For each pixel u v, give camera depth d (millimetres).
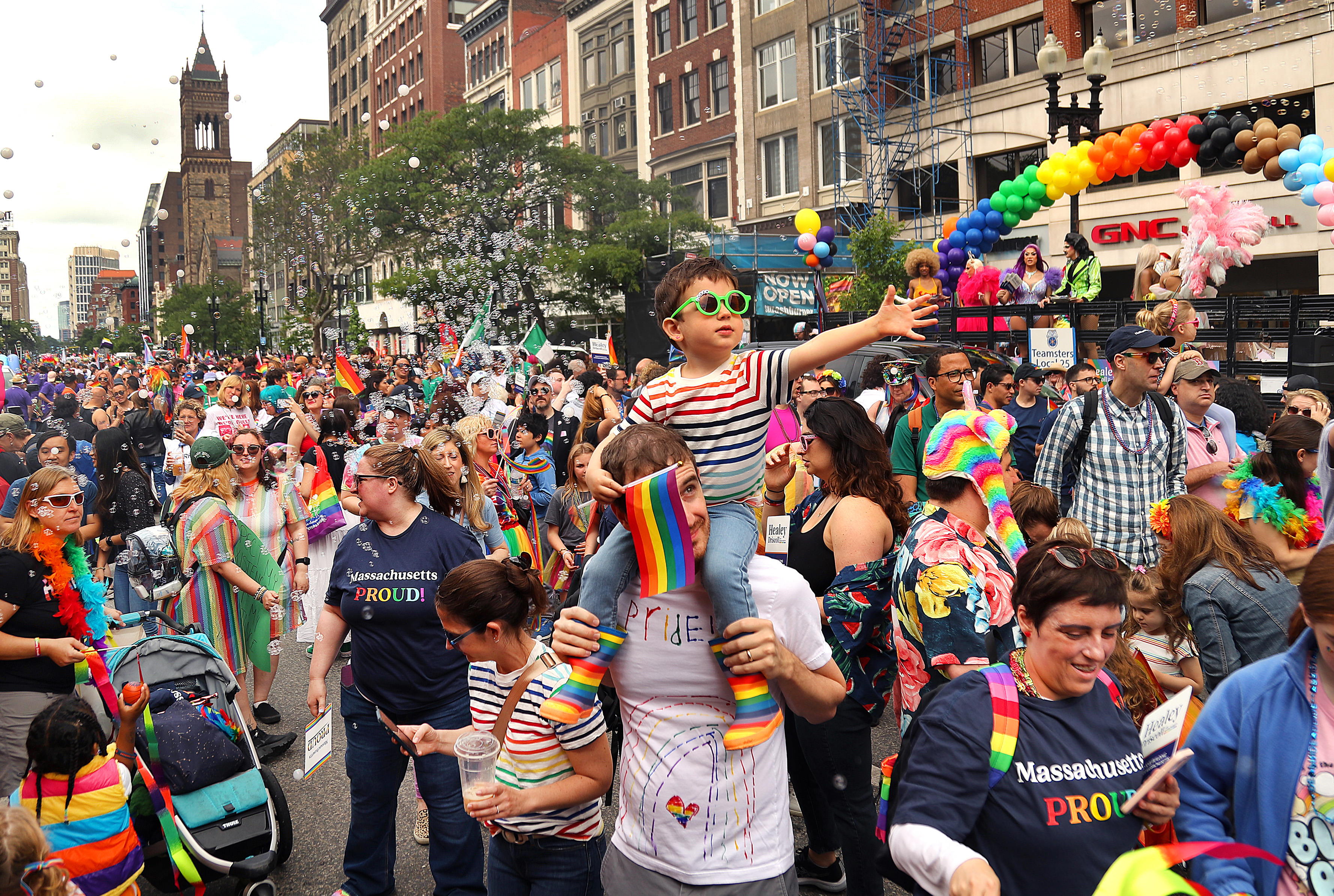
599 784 2662
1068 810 2033
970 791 2053
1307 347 7715
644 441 2166
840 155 27203
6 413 9336
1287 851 2014
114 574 7375
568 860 2771
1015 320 11305
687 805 2236
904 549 3023
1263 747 2053
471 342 13617
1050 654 2080
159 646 4465
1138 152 11195
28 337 131875
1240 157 10461
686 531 2068
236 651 5785
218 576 5750
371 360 23672
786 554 3799
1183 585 3348
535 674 2895
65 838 3320
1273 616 3156
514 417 9148
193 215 137250
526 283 25562
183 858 3844
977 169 23859
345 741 5922
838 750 3432
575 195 32594
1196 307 8664
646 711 2289
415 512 3922
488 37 49719
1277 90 17109
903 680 3070
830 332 2258
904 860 2039
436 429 5648
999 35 23156
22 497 4223
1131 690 3004
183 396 19578
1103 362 9289
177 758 3965
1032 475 7492
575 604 4352
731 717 2256
